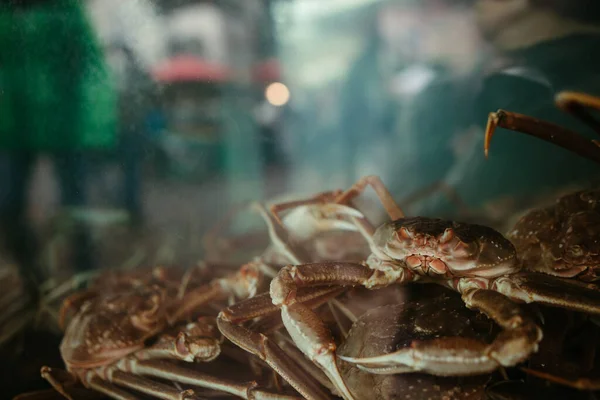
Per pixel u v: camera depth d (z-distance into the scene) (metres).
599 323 0.38
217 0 1.27
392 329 0.39
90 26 0.86
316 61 1.67
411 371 0.37
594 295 0.37
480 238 0.40
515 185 0.81
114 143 0.93
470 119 0.96
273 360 0.39
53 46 0.85
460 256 0.40
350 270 0.42
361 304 0.44
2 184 0.86
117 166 0.94
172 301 0.52
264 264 0.51
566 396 0.34
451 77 1.01
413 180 1.07
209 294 0.51
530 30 0.78
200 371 0.46
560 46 0.76
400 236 0.41
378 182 0.52
